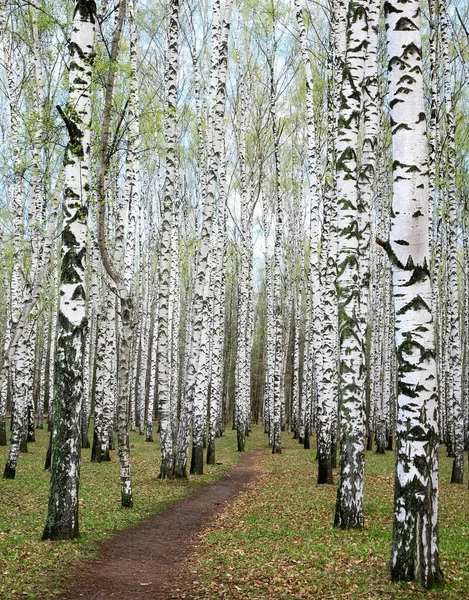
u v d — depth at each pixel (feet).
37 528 31.01
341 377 32.55
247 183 93.91
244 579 23.71
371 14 39.11
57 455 28.89
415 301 20.59
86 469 58.90
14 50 60.85
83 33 29.91
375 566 23.34
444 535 29.94
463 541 28.30
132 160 63.26
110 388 80.28
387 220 87.76
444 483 55.67
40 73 50.85
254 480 57.88
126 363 39.19
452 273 57.67
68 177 29.45
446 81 57.00
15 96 53.47
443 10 56.24
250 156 100.07
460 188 78.64
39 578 23.08
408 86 21.16
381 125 74.54
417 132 21.04
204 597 21.83
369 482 51.67
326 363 52.44
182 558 28.55
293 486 50.96
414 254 20.71
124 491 39.58
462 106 77.71
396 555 20.67
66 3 50.01
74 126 29.32
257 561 26.25
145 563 27.22
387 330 104.22
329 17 64.23
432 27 59.88
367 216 41.29
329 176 66.90
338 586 21.31
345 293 32.71
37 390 143.23
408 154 20.99
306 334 105.81
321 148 78.33
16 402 50.42
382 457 78.38
